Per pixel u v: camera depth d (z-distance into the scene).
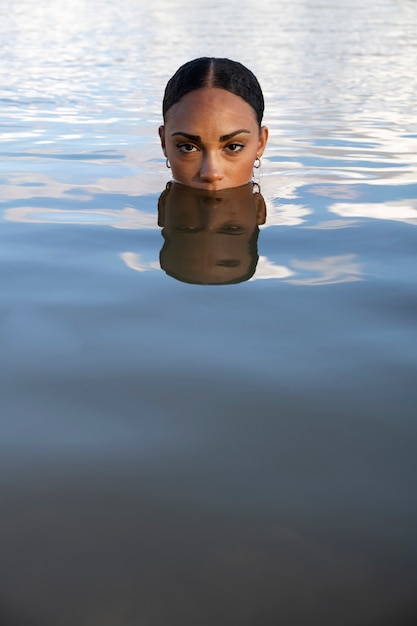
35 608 0.79
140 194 2.61
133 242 2.02
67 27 9.77
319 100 4.84
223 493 0.97
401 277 1.76
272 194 2.63
